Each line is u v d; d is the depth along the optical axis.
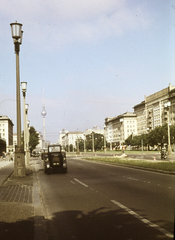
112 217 6.77
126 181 14.43
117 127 173.88
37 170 25.62
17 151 17.78
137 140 120.88
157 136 91.25
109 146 177.62
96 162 36.16
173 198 9.17
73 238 5.29
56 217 7.02
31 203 8.68
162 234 5.34
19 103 17.81
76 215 7.16
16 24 17.11
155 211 7.29
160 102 124.50
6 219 6.54
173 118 111.44
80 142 176.88
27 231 5.54
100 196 9.98
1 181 14.99
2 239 5.05
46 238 5.08
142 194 10.12
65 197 10.11
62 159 21.42
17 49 17.66
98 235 5.40
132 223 6.17
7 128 166.38
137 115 156.25
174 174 17.06
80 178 16.95
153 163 25.00
